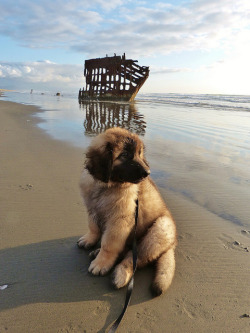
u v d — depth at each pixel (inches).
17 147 70.1
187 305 23.3
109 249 27.2
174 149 76.3
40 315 21.3
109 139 26.8
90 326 20.6
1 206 38.2
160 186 50.5
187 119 135.5
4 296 22.9
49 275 25.8
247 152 74.5
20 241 30.6
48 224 34.4
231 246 32.6
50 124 111.3
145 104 244.4
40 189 44.6
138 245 28.5
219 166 62.4
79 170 54.7
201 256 30.4
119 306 22.8
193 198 45.9
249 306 23.4
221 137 93.0
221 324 21.4
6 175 49.9
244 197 46.5
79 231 33.4
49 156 63.6
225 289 25.4
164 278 24.8
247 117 146.9
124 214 26.3
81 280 25.5
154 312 22.3
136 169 25.6
